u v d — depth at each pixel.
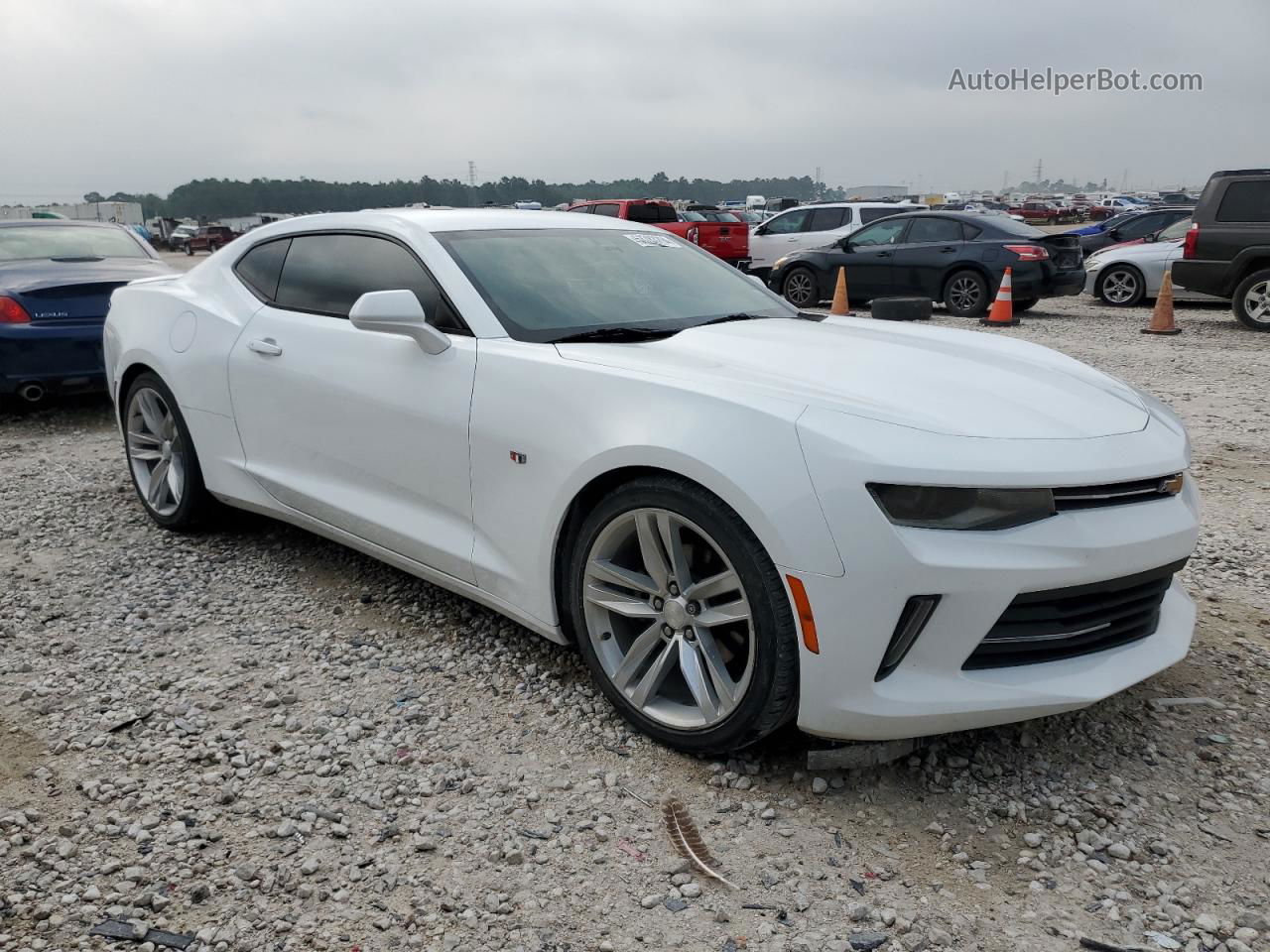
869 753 2.59
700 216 23.03
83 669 3.28
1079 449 2.53
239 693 3.12
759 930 2.10
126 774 2.67
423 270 3.45
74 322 6.96
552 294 3.42
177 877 2.25
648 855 2.35
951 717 2.41
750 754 2.77
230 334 4.10
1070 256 13.51
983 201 77.56
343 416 3.57
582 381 2.86
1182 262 12.41
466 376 3.15
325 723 2.93
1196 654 3.42
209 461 4.28
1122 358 9.82
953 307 13.66
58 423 7.37
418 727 2.92
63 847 2.34
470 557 3.20
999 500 2.38
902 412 2.53
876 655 2.38
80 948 2.03
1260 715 3.01
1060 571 2.40
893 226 14.30
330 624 3.65
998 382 2.88
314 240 3.98
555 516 2.89
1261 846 2.39
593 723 2.93
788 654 2.45
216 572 4.16
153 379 4.49
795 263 15.04
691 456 2.52
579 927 2.11
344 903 2.18
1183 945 2.06
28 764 2.71
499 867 2.30
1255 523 4.83
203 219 56.88
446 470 3.23
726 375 2.75
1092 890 2.24
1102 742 2.85
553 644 3.46
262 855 2.34
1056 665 2.54
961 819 2.49
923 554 2.31
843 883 2.25
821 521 2.35
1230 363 9.49
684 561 2.66
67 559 4.33
